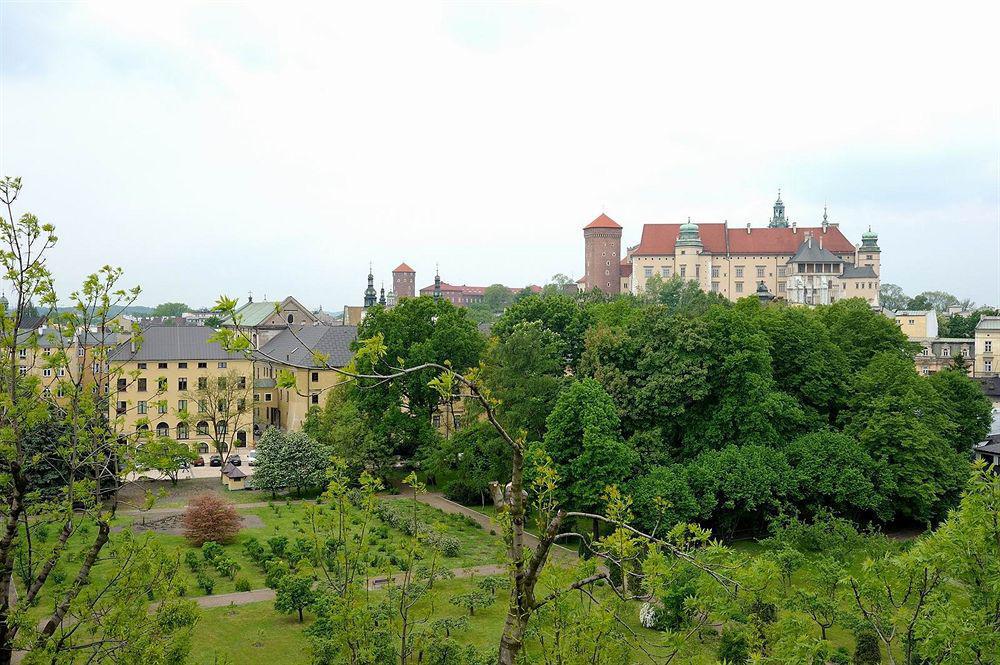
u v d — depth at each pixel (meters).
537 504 18.72
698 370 59.41
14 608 21.08
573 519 54.41
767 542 49.31
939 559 18.27
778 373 67.06
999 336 150.50
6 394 18.75
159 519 64.69
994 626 18.34
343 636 21.78
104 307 21.11
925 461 58.69
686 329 61.47
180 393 98.31
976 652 17.44
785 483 55.34
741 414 59.53
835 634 39.09
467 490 73.38
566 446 54.50
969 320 180.88
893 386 62.91
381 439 77.00
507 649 14.69
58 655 18.89
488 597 42.91
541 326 81.81
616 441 54.00
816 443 58.81
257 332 133.25
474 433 73.00
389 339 81.50
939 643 17.83
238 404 97.75
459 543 55.53
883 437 59.38
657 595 17.86
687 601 17.22
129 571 20.33
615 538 18.39
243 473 79.94
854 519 60.09
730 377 59.94
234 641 39.00
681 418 61.59
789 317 69.69
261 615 42.81
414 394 80.75
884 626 19.64
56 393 21.50
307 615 42.81
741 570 16.17
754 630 18.98
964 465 60.59
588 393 54.88
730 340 60.88
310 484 75.19
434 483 81.50
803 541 51.34
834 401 67.50
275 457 74.44
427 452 76.06
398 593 26.98
